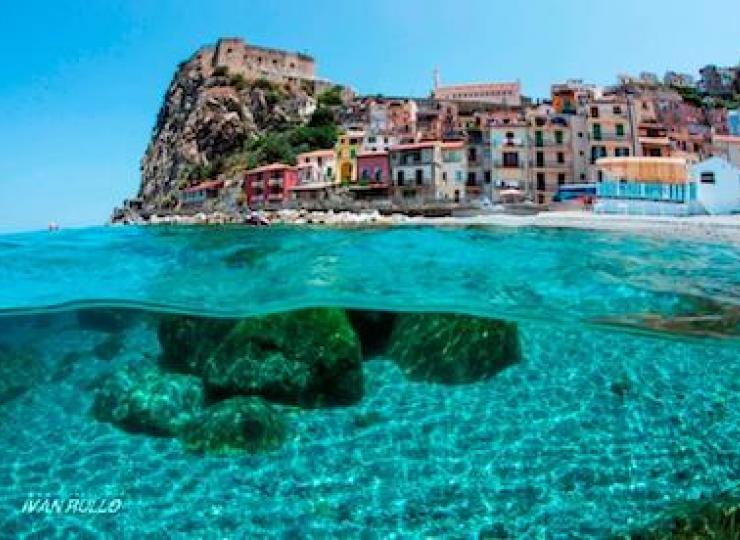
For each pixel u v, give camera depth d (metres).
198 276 9.91
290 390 8.13
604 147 51.50
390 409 8.30
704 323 9.26
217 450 7.17
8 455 7.42
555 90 56.97
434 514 6.05
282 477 6.72
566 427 7.88
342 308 9.66
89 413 8.52
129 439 7.70
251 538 5.73
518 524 5.86
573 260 11.12
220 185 73.69
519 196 48.06
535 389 9.04
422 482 6.63
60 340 11.09
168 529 5.88
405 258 11.02
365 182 55.31
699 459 7.04
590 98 54.81
